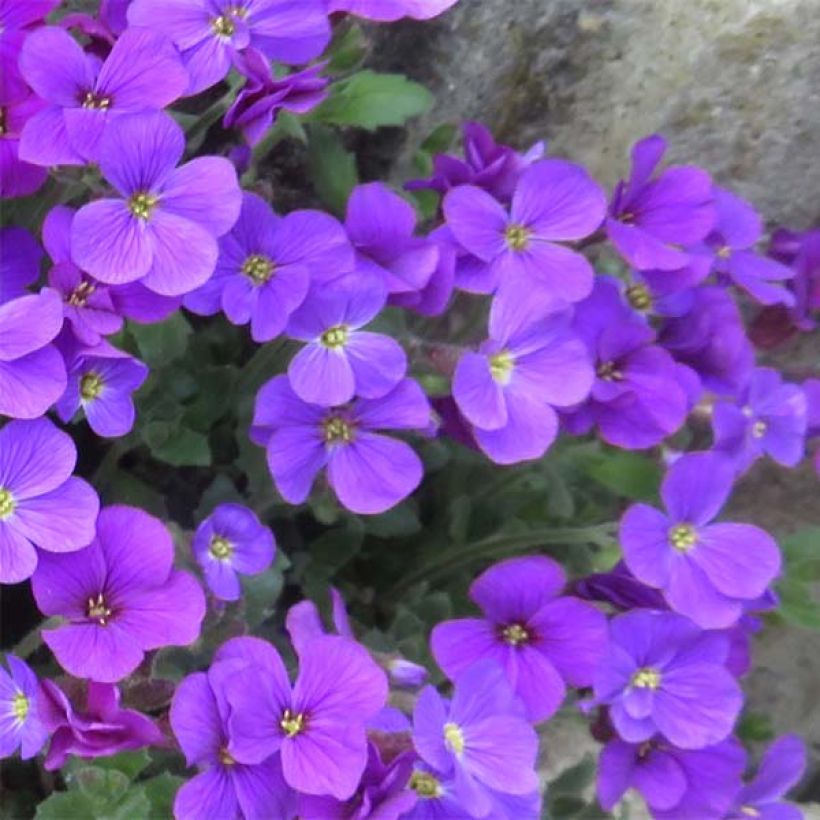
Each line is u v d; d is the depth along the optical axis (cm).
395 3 33
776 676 41
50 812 32
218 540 33
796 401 34
